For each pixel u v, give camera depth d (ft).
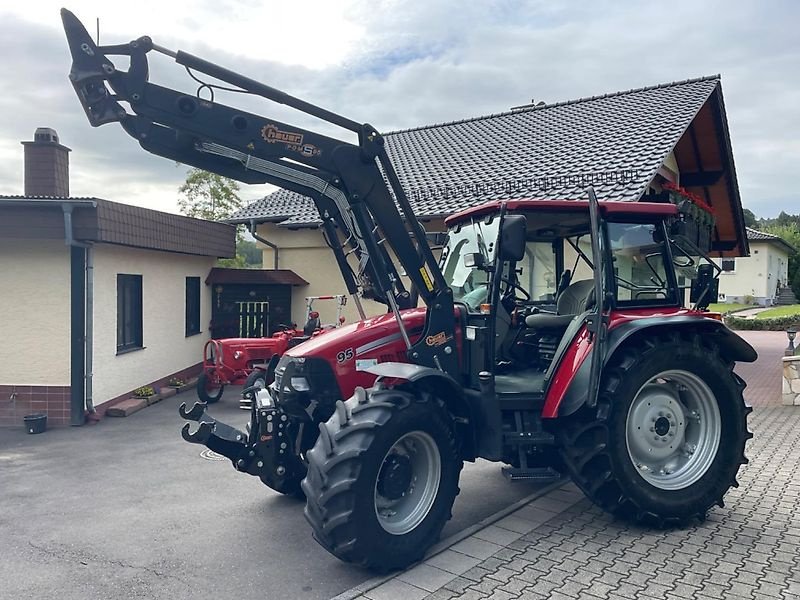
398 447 13.58
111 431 27.55
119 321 33.14
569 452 15.07
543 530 15.26
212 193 77.97
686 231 17.90
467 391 15.19
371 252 15.60
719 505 15.87
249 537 15.40
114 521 16.61
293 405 15.56
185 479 20.48
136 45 13.69
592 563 13.25
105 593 12.52
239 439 16.15
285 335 36.45
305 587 12.72
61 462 22.63
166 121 14.02
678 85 47.80
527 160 41.91
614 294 16.20
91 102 13.84
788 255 144.77
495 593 11.98
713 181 44.55
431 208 37.42
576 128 46.44
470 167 44.75
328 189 15.49
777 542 14.25
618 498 15.05
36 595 12.48
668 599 11.55
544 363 18.11
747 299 123.75
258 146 14.64
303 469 16.81
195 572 13.46
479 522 15.94
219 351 34.09
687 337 16.26
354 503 12.33
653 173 31.83
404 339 15.48
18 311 29.25
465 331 16.06
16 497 18.70
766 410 29.45
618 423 14.93
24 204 27.27
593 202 15.30
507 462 15.79
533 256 19.34
